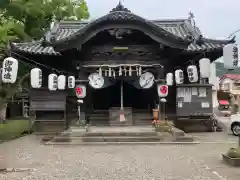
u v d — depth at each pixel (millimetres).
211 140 16641
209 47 19516
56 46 17391
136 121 20156
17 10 24859
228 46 12820
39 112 20828
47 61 20438
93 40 18547
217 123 21953
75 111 20750
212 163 10812
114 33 17812
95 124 19922
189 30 21344
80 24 23219
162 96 18188
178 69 18266
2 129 21562
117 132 16156
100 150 13688
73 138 15773
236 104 38719
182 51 18594
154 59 19016
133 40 18766
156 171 9680
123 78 18906
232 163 10344
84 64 18781
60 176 9203
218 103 45219
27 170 9992
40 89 20531
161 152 13023
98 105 21438
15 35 25422
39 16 27266
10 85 25516
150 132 16156
